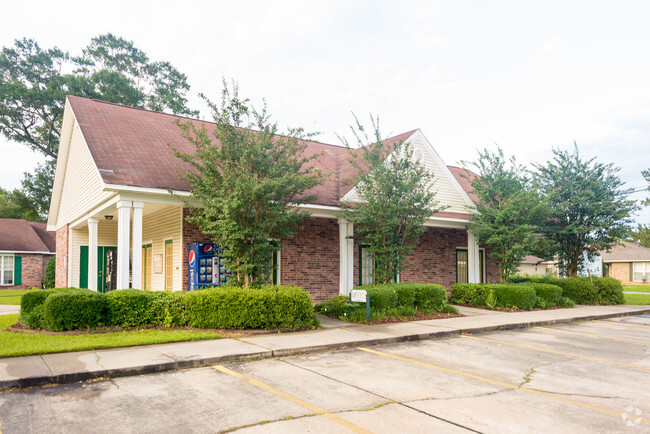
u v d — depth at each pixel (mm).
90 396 5770
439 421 4953
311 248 16234
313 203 14273
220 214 10961
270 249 11836
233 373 7023
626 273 42844
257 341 9172
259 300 10469
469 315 14180
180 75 44875
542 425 4871
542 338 10773
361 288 13492
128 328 10148
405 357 8391
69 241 19812
